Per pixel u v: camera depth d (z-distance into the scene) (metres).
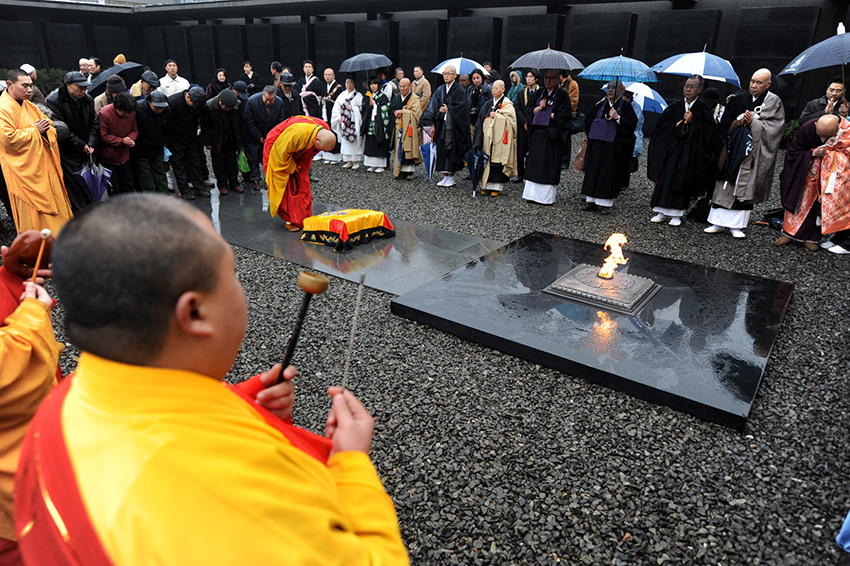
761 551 2.57
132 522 0.67
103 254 0.72
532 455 3.19
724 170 7.00
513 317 4.57
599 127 7.99
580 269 5.45
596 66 8.06
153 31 23.97
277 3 19.64
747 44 12.59
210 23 23.62
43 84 19.25
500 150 9.00
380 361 4.17
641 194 9.70
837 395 3.79
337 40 19.20
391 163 11.52
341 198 9.18
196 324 0.78
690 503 2.85
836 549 2.58
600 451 3.23
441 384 3.88
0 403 1.73
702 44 13.12
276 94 10.05
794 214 6.73
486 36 16.30
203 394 0.77
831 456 3.20
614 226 7.74
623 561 2.52
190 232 0.76
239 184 9.35
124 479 0.69
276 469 0.74
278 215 7.93
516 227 7.67
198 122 8.67
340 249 6.52
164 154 8.80
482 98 9.69
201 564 0.66
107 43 23.50
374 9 18.56
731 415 3.38
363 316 4.90
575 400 3.71
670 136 7.38
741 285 5.28
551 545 2.60
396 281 5.66
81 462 0.73
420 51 17.64
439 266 6.09
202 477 0.68
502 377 3.97
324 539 0.73
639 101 9.35
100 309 0.73
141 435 0.71
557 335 4.28
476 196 9.38
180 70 23.83
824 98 7.62
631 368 3.84
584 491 2.93
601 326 4.42
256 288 5.50
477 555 2.55
